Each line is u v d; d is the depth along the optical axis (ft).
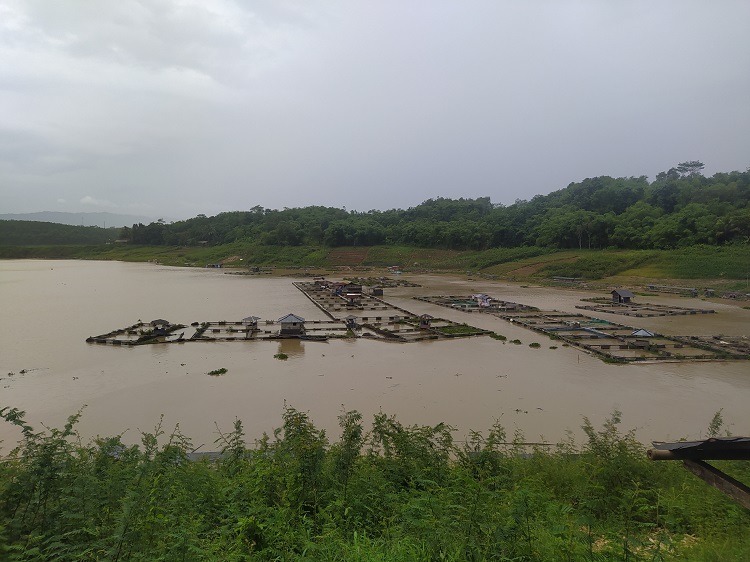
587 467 33.60
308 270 386.73
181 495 22.82
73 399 73.97
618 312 171.83
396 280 307.58
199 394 76.48
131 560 16.28
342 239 450.30
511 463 34.96
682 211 327.47
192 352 107.86
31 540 16.87
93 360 99.45
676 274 257.34
